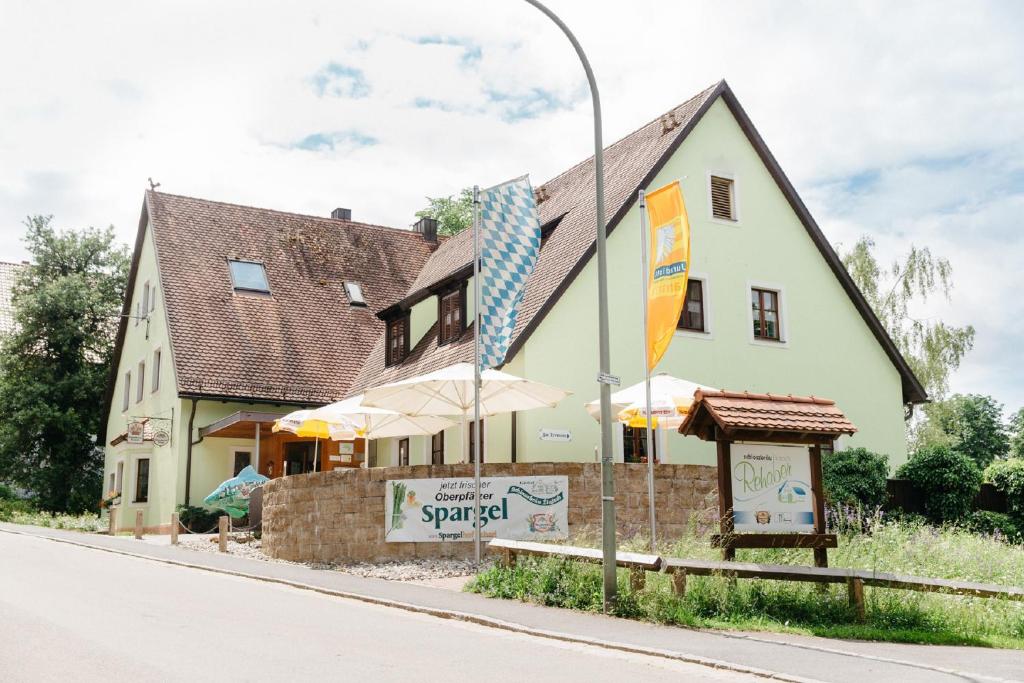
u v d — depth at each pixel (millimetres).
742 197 24609
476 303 16266
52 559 15531
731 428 11500
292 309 31281
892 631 10469
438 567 15078
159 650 7645
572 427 21234
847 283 25594
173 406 28047
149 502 29766
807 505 12062
